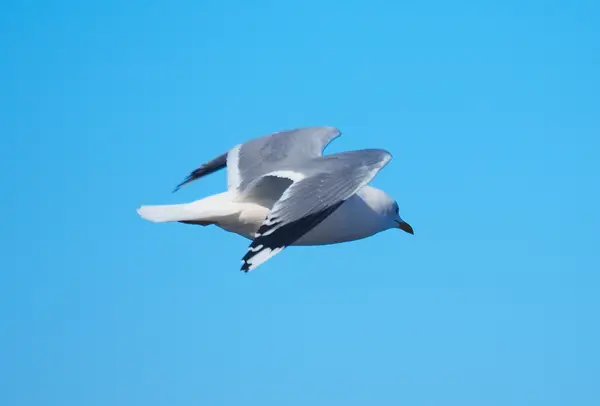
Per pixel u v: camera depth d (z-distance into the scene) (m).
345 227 14.73
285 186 13.41
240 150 14.21
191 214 13.42
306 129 14.43
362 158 12.25
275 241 11.30
